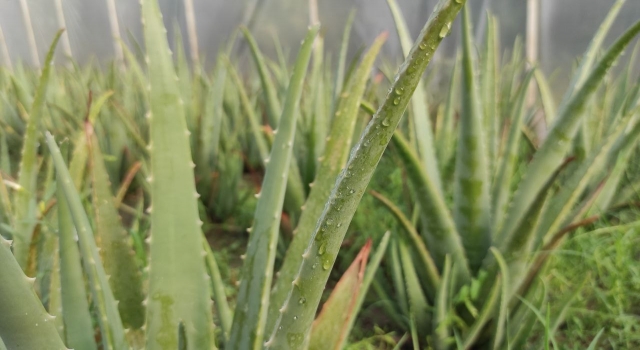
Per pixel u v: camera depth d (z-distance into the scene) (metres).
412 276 0.98
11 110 2.27
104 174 0.71
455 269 0.96
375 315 1.19
